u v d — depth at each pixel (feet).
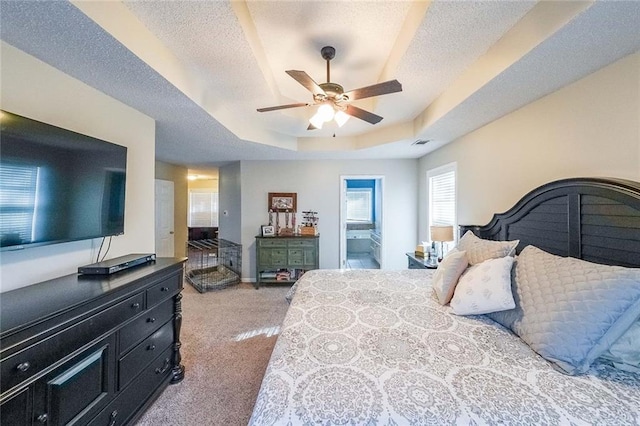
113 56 5.40
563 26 4.58
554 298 4.55
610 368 3.92
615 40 4.90
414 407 3.18
